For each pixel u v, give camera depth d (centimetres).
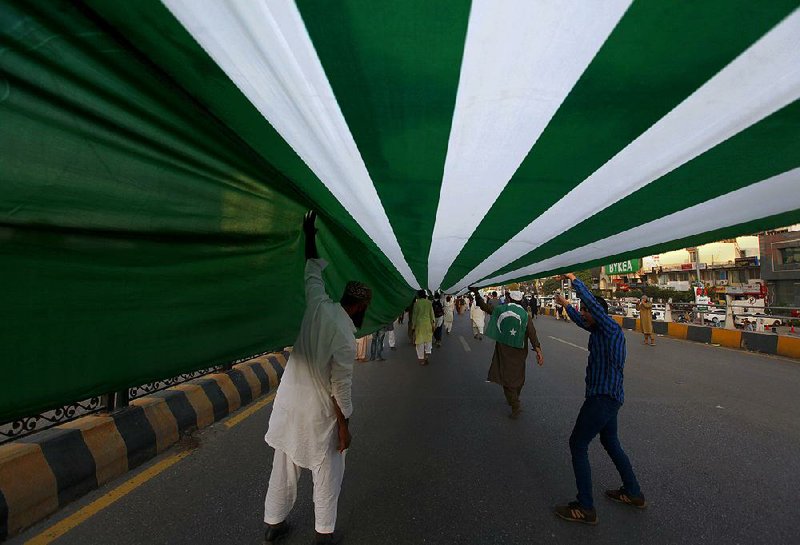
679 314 1938
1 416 106
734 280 4650
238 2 98
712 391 674
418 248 420
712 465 378
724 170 209
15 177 101
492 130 170
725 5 103
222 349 191
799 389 695
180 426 430
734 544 259
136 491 319
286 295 255
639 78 136
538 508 301
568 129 170
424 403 587
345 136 173
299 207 242
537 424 494
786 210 272
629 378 779
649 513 296
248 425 480
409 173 214
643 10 104
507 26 111
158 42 113
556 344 1294
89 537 259
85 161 117
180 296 162
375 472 360
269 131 166
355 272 390
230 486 329
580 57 125
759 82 138
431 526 277
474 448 416
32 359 112
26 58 97
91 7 99
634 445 427
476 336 1441
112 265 131
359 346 958
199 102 144
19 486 267
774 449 417
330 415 236
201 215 165
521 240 382
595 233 350
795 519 288
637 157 196
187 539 258
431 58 124
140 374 146
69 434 321
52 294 115
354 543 257
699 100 148
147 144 135
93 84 113
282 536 261
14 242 105
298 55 121
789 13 105
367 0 100
